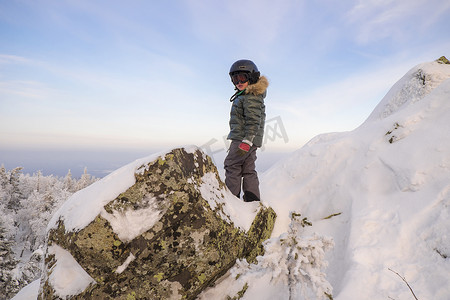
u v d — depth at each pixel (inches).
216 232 81.8
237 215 96.7
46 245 81.7
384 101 225.1
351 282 70.4
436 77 185.8
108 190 74.5
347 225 97.5
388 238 82.1
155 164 78.4
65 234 73.2
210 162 99.7
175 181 78.3
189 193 79.0
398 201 93.0
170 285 74.7
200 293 88.0
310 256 65.2
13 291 616.1
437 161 95.7
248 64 111.3
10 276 616.7
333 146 137.5
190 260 77.1
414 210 86.4
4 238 653.9
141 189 75.1
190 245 76.9
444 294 62.7
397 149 112.0
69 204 80.4
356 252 80.1
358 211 96.8
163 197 76.0
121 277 71.8
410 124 117.0
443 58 216.2
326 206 114.2
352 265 76.3
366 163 116.5
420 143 106.7
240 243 90.3
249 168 118.5
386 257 76.2
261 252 102.6
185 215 77.3
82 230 69.5
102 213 70.8
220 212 87.5
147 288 72.8
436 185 89.4
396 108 203.8
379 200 98.0
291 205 124.8
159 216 74.5
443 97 118.3
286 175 144.3
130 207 73.2
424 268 70.3
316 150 143.5
